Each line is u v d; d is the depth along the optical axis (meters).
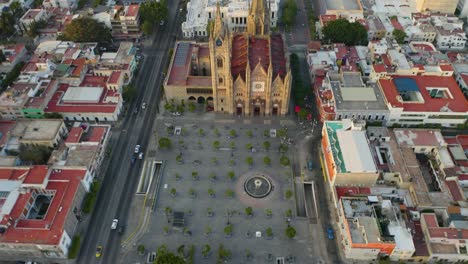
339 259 151.75
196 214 167.00
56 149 187.38
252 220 164.50
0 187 164.50
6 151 185.75
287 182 179.12
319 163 188.12
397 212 154.38
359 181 167.62
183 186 178.25
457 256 145.25
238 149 194.62
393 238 142.88
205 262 150.62
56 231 150.38
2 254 154.00
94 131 190.88
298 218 165.38
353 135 177.62
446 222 155.75
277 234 159.75
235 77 199.38
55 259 153.25
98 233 161.00
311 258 152.25
